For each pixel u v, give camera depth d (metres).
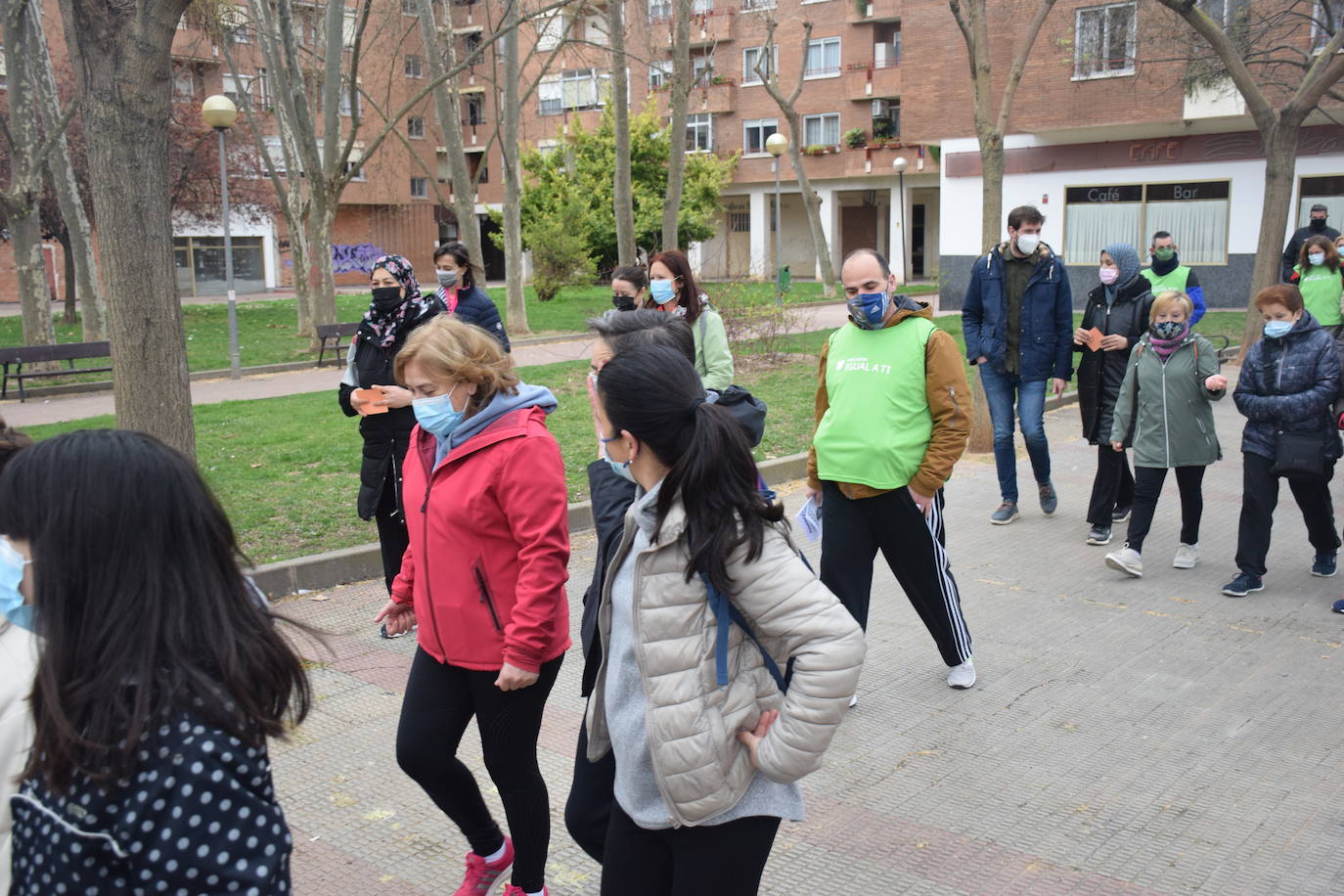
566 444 10.70
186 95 31.91
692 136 46.62
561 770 4.50
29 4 19.22
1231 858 3.75
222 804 1.61
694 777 2.35
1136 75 22.11
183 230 41.53
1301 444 6.31
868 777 4.39
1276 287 6.30
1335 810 4.07
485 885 3.55
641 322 3.62
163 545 1.68
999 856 3.79
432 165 50.94
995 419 8.26
